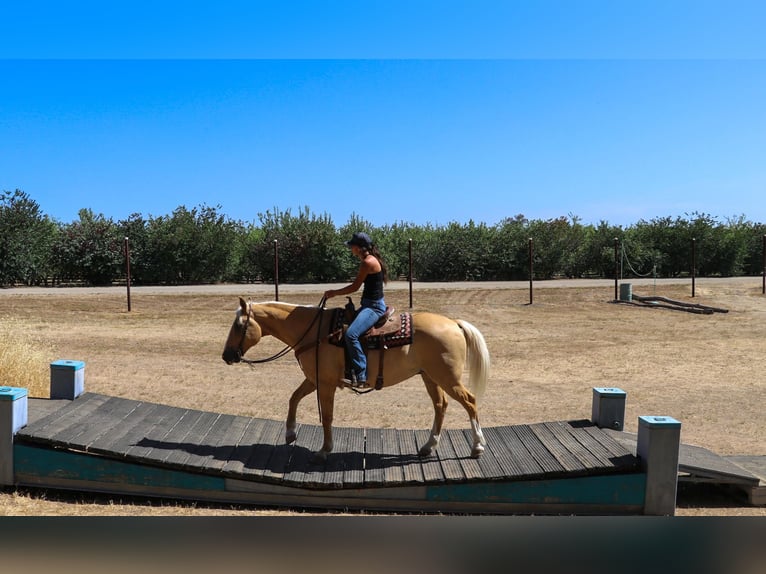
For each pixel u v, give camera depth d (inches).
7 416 260.1
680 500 284.5
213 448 280.4
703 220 1723.7
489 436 310.2
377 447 298.2
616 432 300.5
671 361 626.2
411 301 1055.6
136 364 568.4
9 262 1229.1
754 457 313.9
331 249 1504.7
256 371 555.5
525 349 696.4
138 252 1397.6
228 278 1518.2
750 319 955.3
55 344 657.6
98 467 260.4
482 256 1589.6
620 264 1640.0
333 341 273.7
